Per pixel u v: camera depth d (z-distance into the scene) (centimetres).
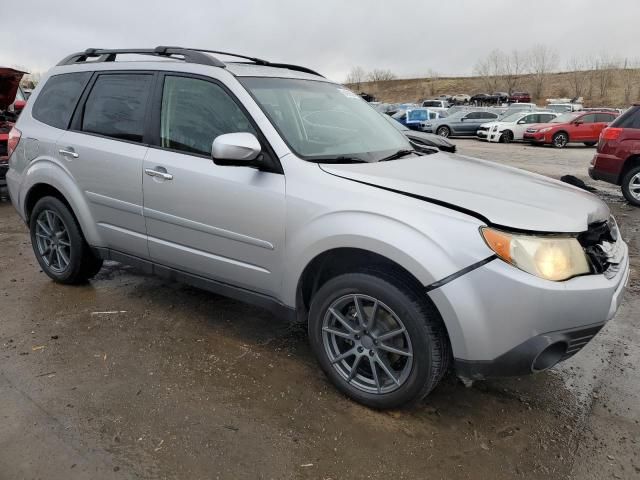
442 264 234
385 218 249
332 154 300
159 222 339
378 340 265
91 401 273
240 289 320
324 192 269
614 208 816
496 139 2244
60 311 380
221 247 313
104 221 375
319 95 354
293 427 258
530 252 230
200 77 326
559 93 7125
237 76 319
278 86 332
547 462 240
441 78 9138
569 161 1493
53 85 421
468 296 232
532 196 268
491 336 234
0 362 309
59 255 420
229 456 237
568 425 267
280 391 288
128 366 308
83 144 376
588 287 234
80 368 305
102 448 239
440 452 244
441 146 680
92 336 344
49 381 291
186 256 334
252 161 286
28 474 223
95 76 388
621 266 271
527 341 232
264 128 294
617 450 248
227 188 300
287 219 279
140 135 349
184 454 237
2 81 818
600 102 6450
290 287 289
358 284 261
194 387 289
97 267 424
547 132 2030
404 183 263
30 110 431
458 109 2823
